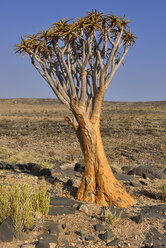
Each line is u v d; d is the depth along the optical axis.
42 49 6.04
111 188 6.02
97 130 6.05
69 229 4.80
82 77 5.80
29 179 8.12
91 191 6.11
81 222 5.08
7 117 50.09
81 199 6.18
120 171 9.90
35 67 6.17
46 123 38.38
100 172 6.04
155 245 4.26
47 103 94.12
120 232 4.76
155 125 32.38
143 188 7.68
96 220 5.20
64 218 5.22
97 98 6.01
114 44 5.73
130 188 7.63
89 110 6.25
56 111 63.78
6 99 106.94
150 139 24.39
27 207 4.85
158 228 4.96
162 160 16.42
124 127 31.88
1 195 5.14
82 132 6.02
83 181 6.26
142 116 43.09
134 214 5.52
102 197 6.00
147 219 5.32
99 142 6.07
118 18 5.73
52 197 6.33
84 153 6.18
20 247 4.12
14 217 4.54
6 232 4.36
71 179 8.30
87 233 4.68
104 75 5.89
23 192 5.54
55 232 4.58
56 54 6.07
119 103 89.19
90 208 5.73
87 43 5.71
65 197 6.47
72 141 24.06
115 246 4.32
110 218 5.09
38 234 4.56
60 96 6.03
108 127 32.38
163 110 52.97
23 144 22.12
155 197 6.86
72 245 4.29
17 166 10.46
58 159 14.89
